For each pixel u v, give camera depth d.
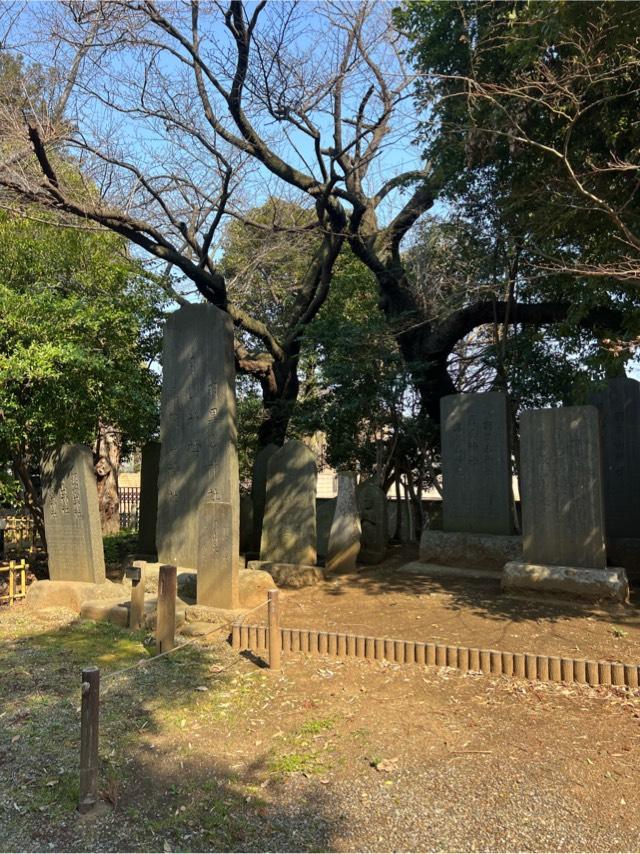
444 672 5.11
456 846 2.90
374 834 3.01
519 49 7.46
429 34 9.67
